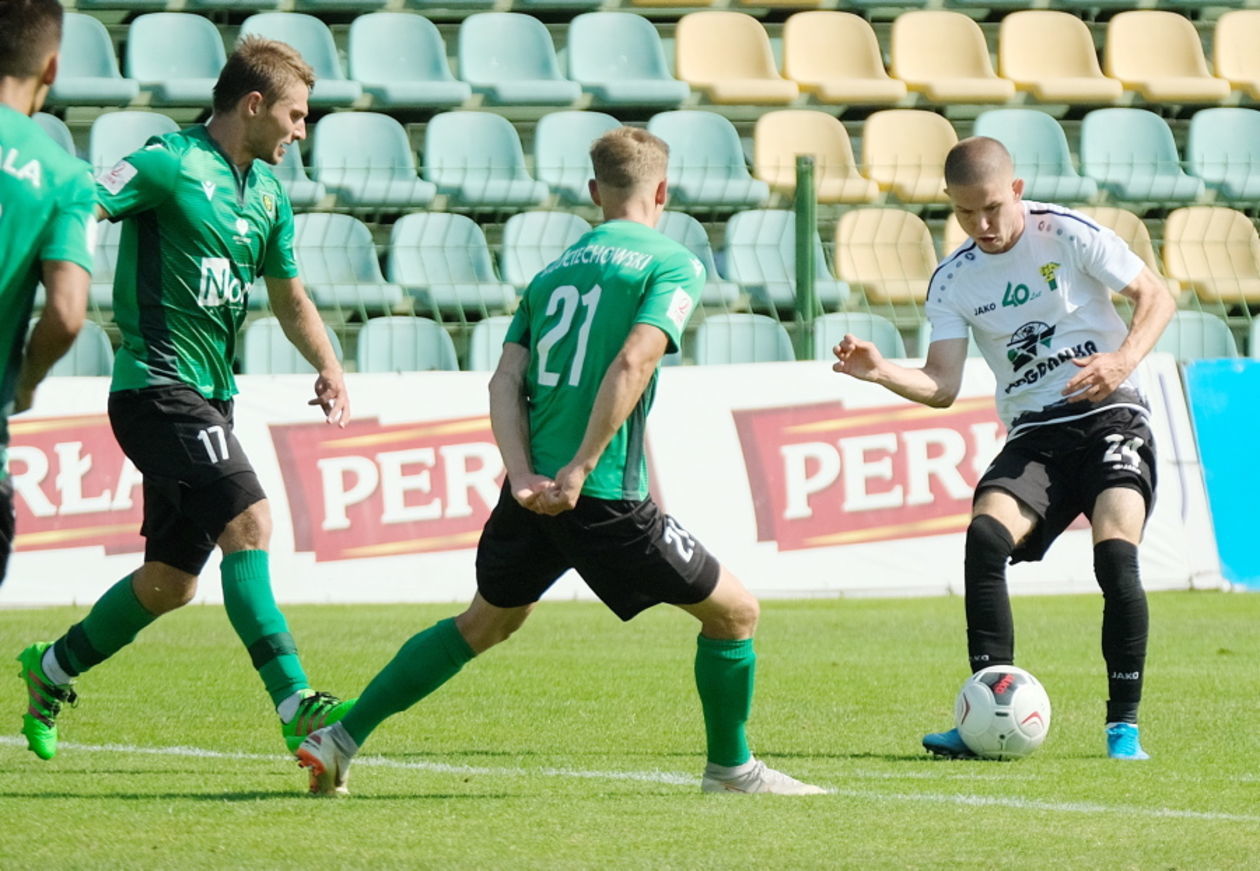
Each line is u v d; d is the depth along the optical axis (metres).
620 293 15.92
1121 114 60.50
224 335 20.11
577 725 23.12
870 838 14.58
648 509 16.06
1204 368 47.72
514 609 16.70
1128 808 16.38
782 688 27.25
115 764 19.44
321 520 42.56
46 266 13.50
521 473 15.75
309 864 13.20
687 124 57.75
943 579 45.06
